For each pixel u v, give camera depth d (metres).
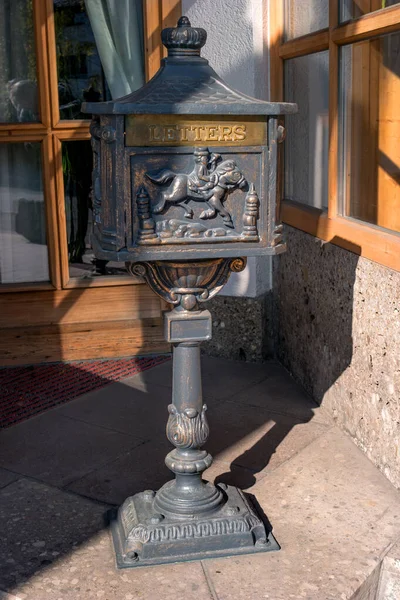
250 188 2.24
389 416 2.82
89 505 2.72
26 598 2.21
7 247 4.18
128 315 4.26
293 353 3.90
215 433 3.29
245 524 2.43
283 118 2.30
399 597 2.37
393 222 2.81
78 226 4.20
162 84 2.25
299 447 3.14
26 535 2.53
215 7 3.92
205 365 4.16
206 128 2.17
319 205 3.55
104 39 4.04
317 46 3.35
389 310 2.77
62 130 4.03
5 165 4.08
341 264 3.20
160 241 2.20
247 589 2.24
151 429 3.37
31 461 3.07
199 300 2.37
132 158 2.15
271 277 4.15
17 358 4.18
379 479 2.87
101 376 4.02
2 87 4.00
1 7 3.91
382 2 2.74
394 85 2.75
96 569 2.34
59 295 4.16
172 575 2.30
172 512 2.44
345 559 2.38
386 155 2.85
